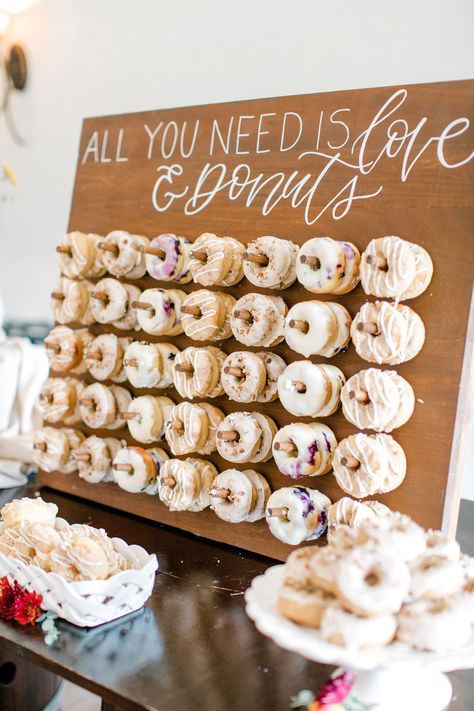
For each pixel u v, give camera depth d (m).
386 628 0.86
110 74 2.76
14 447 1.92
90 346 1.77
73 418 1.81
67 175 3.04
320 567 0.92
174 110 1.71
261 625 0.89
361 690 0.95
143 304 1.60
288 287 1.46
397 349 1.27
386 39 2.04
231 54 2.35
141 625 1.17
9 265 3.33
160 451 1.63
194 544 1.54
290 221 1.49
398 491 1.31
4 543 1.25
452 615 0.88
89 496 1.79
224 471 1.48
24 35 3.10
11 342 2.09
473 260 1.26
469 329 1.26
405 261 1.25
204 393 1.52
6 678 1.49
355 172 1.41
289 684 1.02
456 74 1.93
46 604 1.17
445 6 1.94
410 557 0.92
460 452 1.28
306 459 1.35
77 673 1.02
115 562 1.23
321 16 2.15
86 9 2.83
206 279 1.50
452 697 1.02
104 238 1.77
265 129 1.55
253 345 1.45
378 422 1.27
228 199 1.59
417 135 1.34
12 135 3.23
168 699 0.97
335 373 1.36
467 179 1.28
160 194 1.72
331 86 2.14
